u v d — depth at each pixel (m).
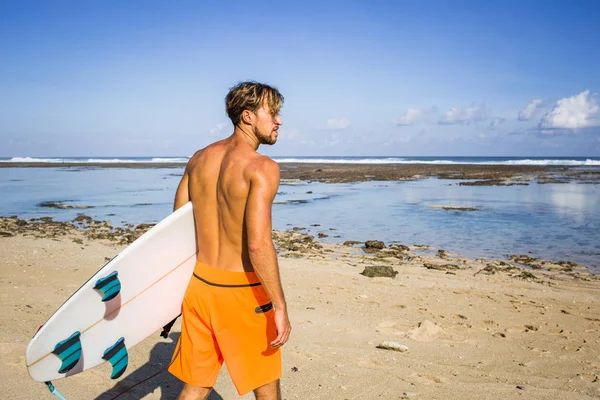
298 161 99.31
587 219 16.47
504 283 8.14
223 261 2.21
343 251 11.30
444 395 3.60
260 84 2.30
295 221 16.33
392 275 8.35
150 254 2.34
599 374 4.22
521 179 38.53
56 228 14.22
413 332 5.22
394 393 3.60
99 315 2.28
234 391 3.50
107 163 86.06
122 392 3.37
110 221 16.16
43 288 6.52
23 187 30.89
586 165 71.31
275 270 2.09
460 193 26.41
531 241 12.70
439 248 11.80
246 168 2.12
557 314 6.22
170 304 2.46
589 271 9.48
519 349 4.86
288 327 2.14
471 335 5.26
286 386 3.65
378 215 17.72
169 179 39.72
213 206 2.23
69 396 3.25
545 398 3.63
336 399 3.46
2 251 9.38
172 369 2.37
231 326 2.20
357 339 4.98
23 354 3.87
